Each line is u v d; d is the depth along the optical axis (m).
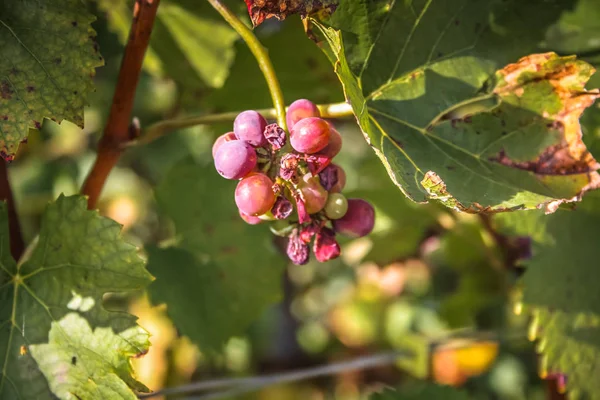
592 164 0.46
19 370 0.47
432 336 0.69
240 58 0.61
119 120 0.51
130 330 0.47
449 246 0.72
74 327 0.48
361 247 0.85
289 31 0.59
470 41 0.48
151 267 0.58
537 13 0.49
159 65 0.65
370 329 1.03
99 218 0.48
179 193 0.60
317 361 1.02
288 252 0.45
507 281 0.65
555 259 0.56
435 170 0.46
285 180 0.43
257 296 0.60
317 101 0.61
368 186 0.69
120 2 0.63
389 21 0.47
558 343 0.55
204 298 0.59
